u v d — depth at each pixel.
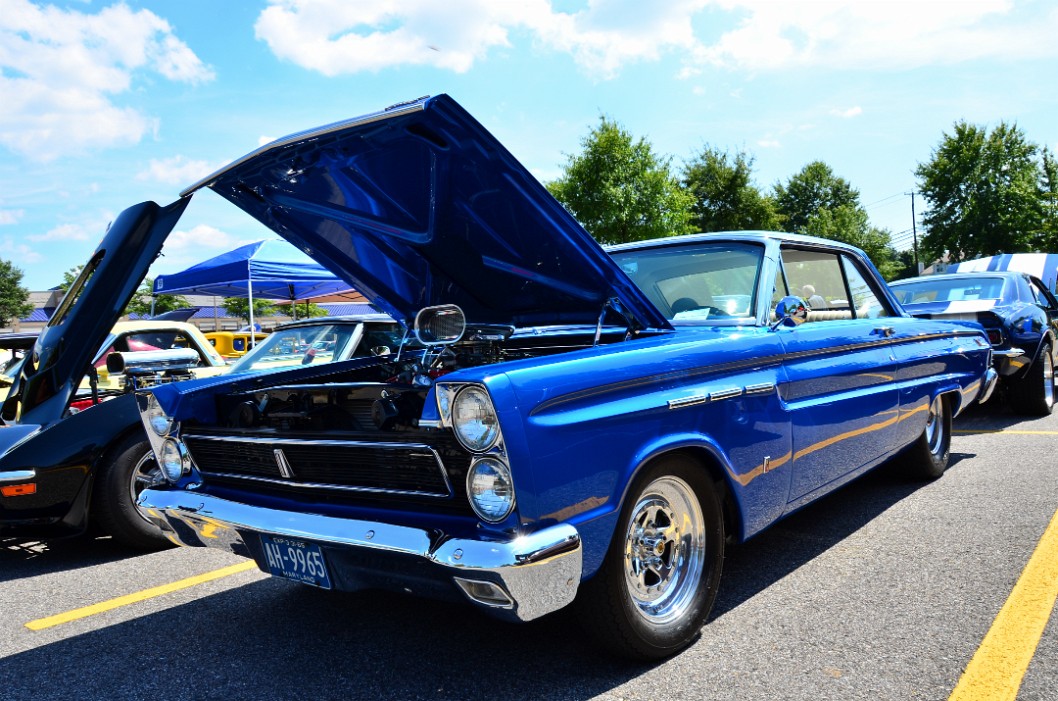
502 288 3.21
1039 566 3.14
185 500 2.72
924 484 4.64
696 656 2.49
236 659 2.66
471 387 1.97
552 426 2.03
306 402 2.80
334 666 2.56
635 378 2.29
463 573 1.92
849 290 4.01
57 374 3.82
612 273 2.78
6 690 2.50
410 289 3.46
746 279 3.26
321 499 2.43
